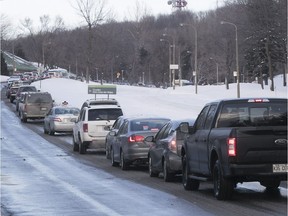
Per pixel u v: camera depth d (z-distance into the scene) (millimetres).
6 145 55438
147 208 20859
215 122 22641
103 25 185625
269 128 20875
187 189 25984
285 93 124062
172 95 118312
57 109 67000
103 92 82125
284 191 24844
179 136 28625
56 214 20062
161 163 30125
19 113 92750
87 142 46500
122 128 37219
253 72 158000
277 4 123688
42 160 42656
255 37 131875
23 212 20672
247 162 20703
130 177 31953
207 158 23031
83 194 25219
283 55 128875
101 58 188000
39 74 189000
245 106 22547
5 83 190500
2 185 28688
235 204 21188
